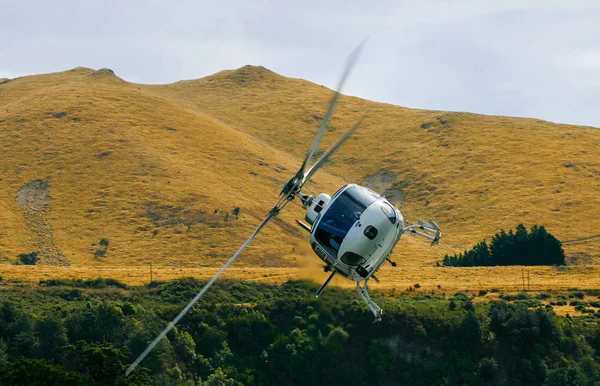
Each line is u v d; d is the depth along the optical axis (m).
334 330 96.69
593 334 103.12
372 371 92.00
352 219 35.78
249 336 98.00
